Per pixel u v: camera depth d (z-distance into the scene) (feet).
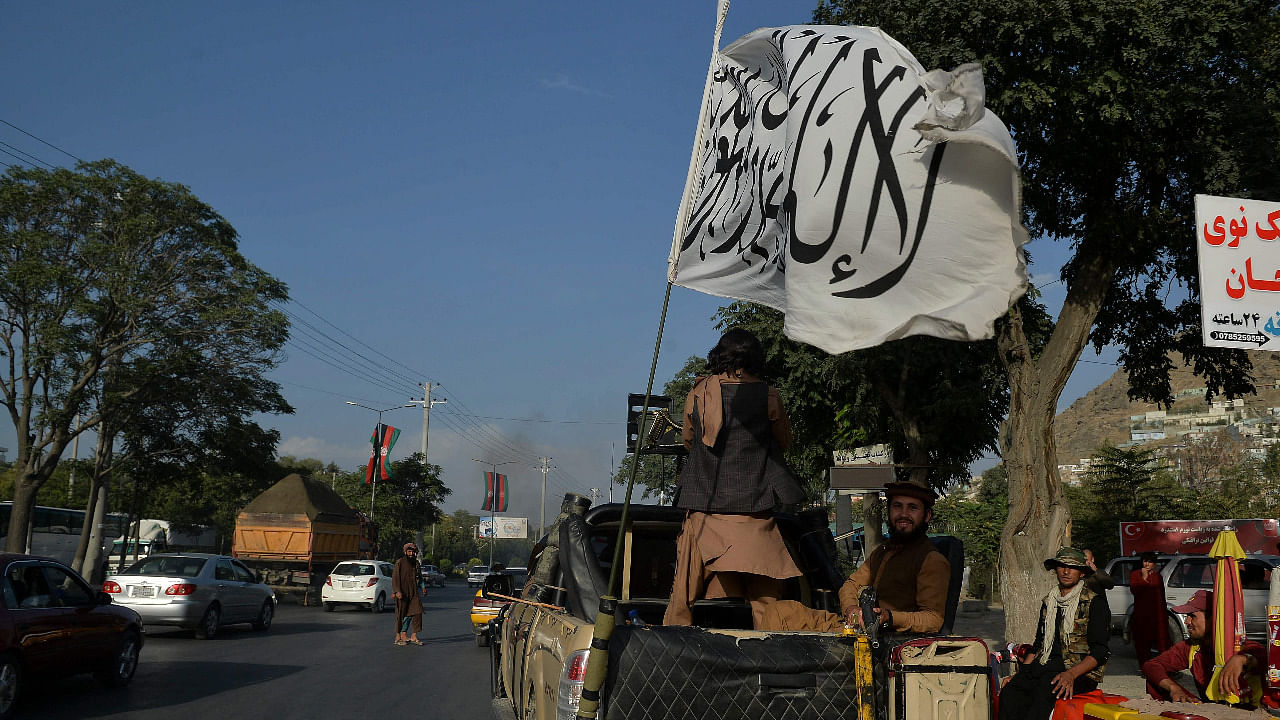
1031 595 50.01
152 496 151.53
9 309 97.55
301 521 111.45
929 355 66.18
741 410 15.39
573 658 14.15
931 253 12.67
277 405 114.93
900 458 75.10
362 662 48.21
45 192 96.84
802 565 18.92
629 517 20.24
